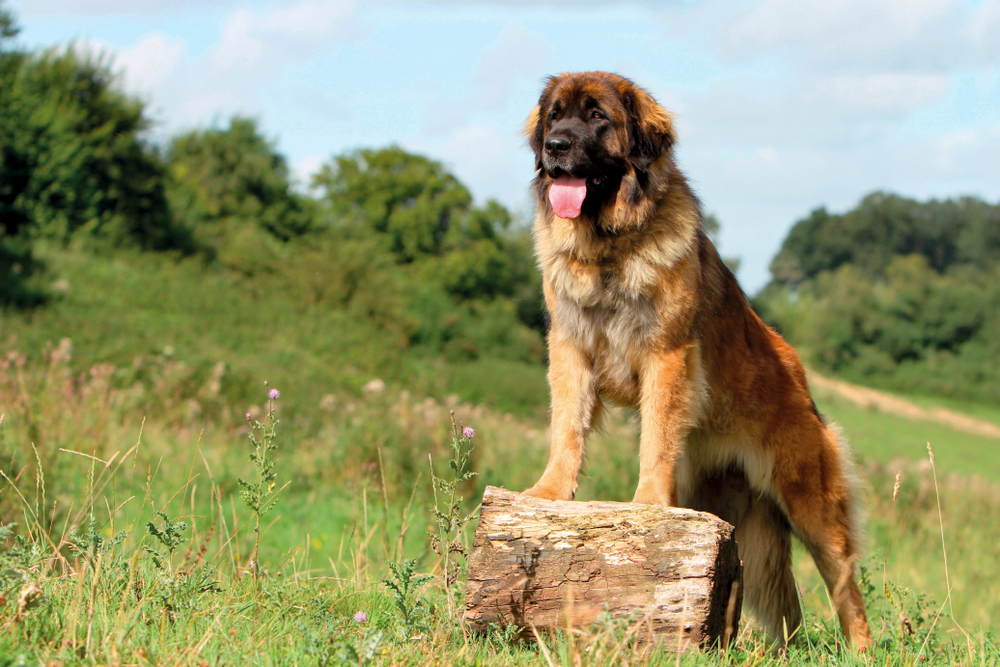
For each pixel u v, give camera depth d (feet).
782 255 362.53
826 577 14.99
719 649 10.32
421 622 10.72
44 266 71.67
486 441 36.19
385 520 16.35
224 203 136.98
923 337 219.00
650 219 13.34
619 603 10.15
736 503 15.76
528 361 129.08
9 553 11.41
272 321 77.56
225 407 36.96
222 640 9.23
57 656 8.03
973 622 21.91
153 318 65.21
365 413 38.24
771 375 15.12
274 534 23.17
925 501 40.83
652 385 13.46
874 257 334.85
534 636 10.34
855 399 183.11
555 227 13.99
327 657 8.51
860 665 11.44
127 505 22.39
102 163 94.68
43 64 94.38
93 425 26.81
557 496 12.83
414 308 113.80
